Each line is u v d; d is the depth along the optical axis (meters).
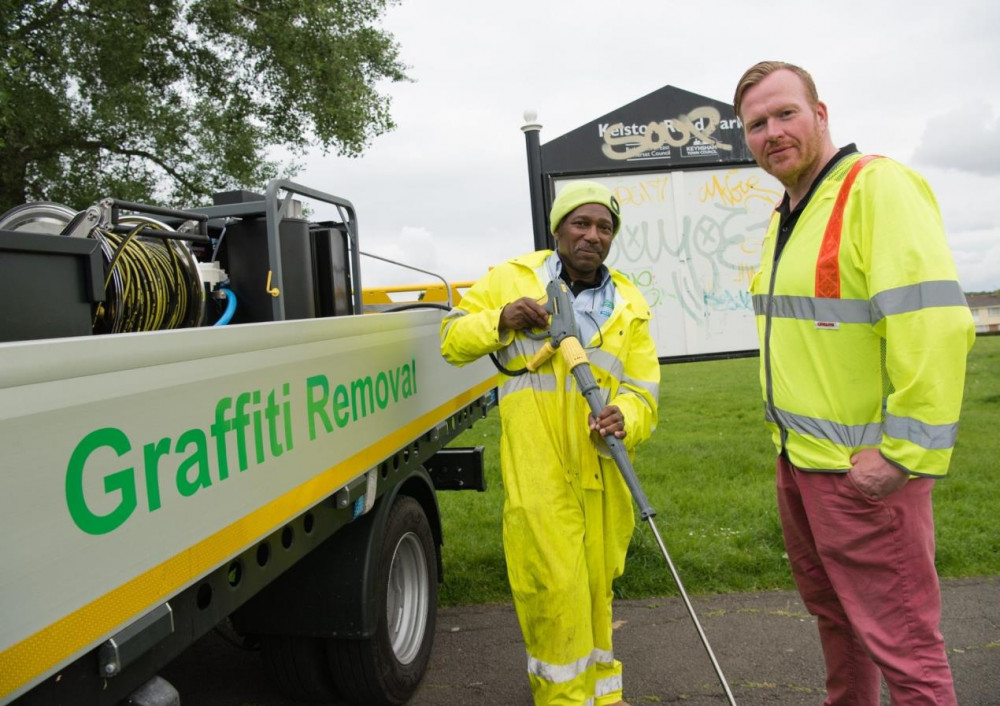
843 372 2.25
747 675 3.49
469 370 4.30
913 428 2.03
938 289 2.01
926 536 2.21
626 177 8.44
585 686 2.66
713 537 5.07
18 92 11.46
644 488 6.34
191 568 1.64
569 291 2.74
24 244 1.78
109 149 13.45
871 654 2.29
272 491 1.99
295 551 2.20
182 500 1.62
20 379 1.23
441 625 4.19
